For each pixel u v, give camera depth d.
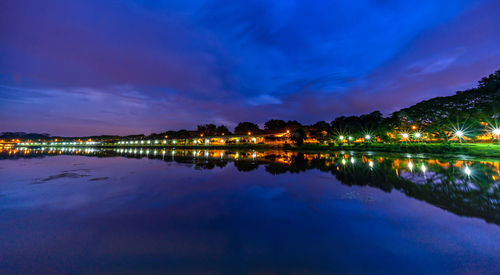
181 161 22.38
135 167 17.33
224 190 9.17
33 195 8.41
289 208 6.73
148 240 4.64
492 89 26.69
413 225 5.32
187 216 6.08
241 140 84.25
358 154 28.67
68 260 3.89
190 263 3.76
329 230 5.09
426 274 3.39
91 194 8.56
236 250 4.19
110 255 4.05
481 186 9.28
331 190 8.98
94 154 36.75
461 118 30.55
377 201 7.34
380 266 3.62
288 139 63.44
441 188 9.05
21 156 31.66
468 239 4.56
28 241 4.60
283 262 3.76
